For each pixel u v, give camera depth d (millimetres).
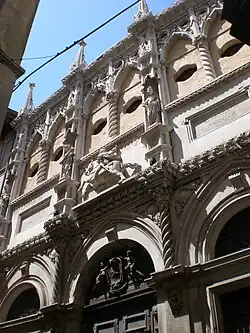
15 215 18250
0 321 14898
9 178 19844
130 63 17594
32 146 20938
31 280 14938
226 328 9477
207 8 16156
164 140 13172
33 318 13680
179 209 11477
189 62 15289
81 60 20719
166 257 10703
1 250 17047
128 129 15594
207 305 9562
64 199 15039
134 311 11586
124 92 17328
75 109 18375
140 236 12109
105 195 13547
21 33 9656
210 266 9883
